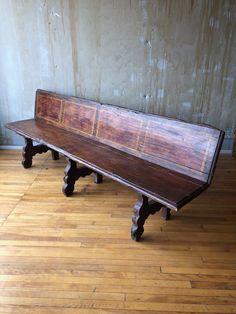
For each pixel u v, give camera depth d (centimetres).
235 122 315
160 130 200
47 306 139
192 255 174
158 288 151
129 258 171
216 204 229
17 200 230
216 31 276
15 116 326
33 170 282
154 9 271
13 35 290
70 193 236
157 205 189
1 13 281
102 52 291
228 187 256
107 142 236
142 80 300
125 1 270
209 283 154
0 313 136
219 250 179
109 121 234
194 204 229
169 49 285
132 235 185
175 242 185
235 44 281
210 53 285
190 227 200
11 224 200
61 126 275
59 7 276
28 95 316
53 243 182
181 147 187
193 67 291
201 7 268
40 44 293
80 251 176
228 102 306
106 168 192
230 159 316
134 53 289
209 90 301
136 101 310
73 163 228
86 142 240
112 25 279
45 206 222
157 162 200
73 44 290
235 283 154
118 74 299
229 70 292
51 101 284
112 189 249
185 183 173
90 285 152
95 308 139
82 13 277
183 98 305
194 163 180
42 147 288
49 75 306
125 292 148
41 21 283
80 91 311
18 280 154
